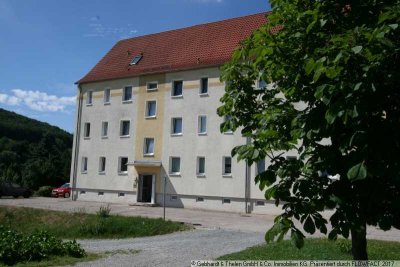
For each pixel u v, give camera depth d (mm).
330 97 3500
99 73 41875
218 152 32531
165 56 38906
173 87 36094
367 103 3346
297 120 4020
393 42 3406
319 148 3918
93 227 20781
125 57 42344
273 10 4734
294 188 3893
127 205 35625
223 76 5324
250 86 5293
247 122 5234
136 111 38000
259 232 19203
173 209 32281
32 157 71812
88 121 41344
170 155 35125
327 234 3635
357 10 4004
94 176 39844
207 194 32562
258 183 4230
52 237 13008
